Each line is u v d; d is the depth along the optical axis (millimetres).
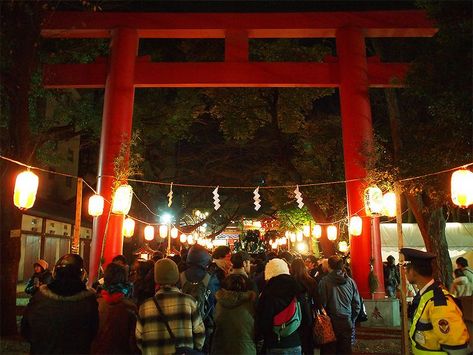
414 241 20000
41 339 4102
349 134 13672
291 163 20156
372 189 11461
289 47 18203
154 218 29438
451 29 7574
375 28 14219
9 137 10484
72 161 28000
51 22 13711
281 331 4867
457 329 3455
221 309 4949
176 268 4539
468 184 7785
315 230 19953
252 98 18750
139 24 14281
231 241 48125
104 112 13727
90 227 29266
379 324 12758
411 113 13422
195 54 19750
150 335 4176
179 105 20516
